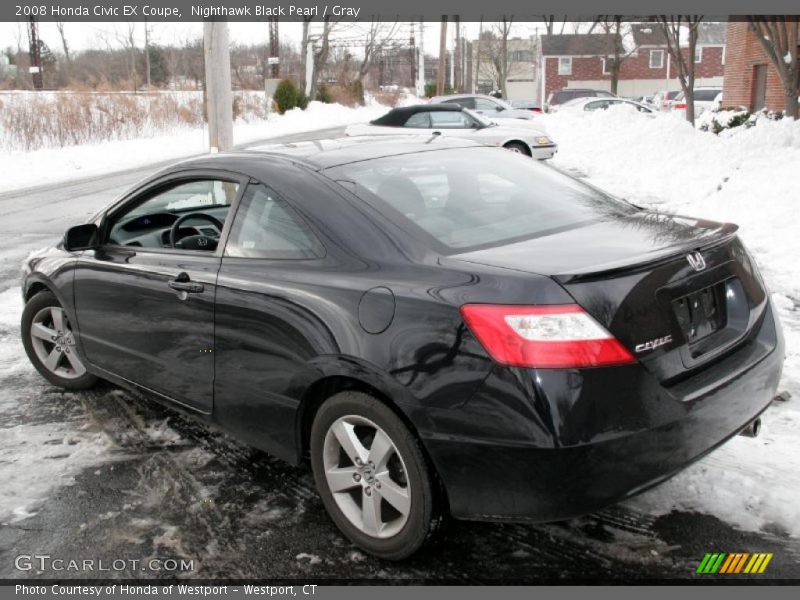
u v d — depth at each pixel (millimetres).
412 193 3350
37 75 48906
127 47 61281
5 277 8195
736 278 3143
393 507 3059
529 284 2609
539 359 2525
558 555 3064
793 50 13258
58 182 18969
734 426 2949
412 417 2754
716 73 61188
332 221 3201
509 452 2576
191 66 66812
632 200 11688
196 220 4445
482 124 16734
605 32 57875
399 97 81125
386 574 2994
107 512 3484
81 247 4324
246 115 42312
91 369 4543
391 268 2965
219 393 3574
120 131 29406
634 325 2629
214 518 3416
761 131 13461
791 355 4996
